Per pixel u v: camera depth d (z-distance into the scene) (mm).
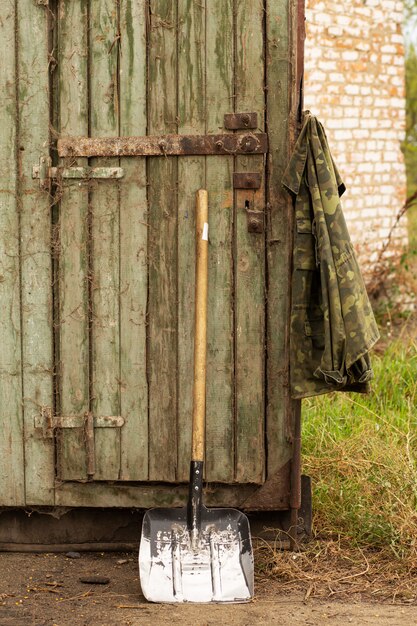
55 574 3873
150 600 3553
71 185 3883
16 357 3979
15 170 3900
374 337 3756
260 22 3762
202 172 3838
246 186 3807
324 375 3676
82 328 3936
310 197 3758
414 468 4496
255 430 3924
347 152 7863
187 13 3779
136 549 4105
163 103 3826
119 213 3887
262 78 3781
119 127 3855
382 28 8039
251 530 4062
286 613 3434
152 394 3945
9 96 3879
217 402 3922
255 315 3873
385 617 3395
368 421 5137
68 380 3965
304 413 5238
